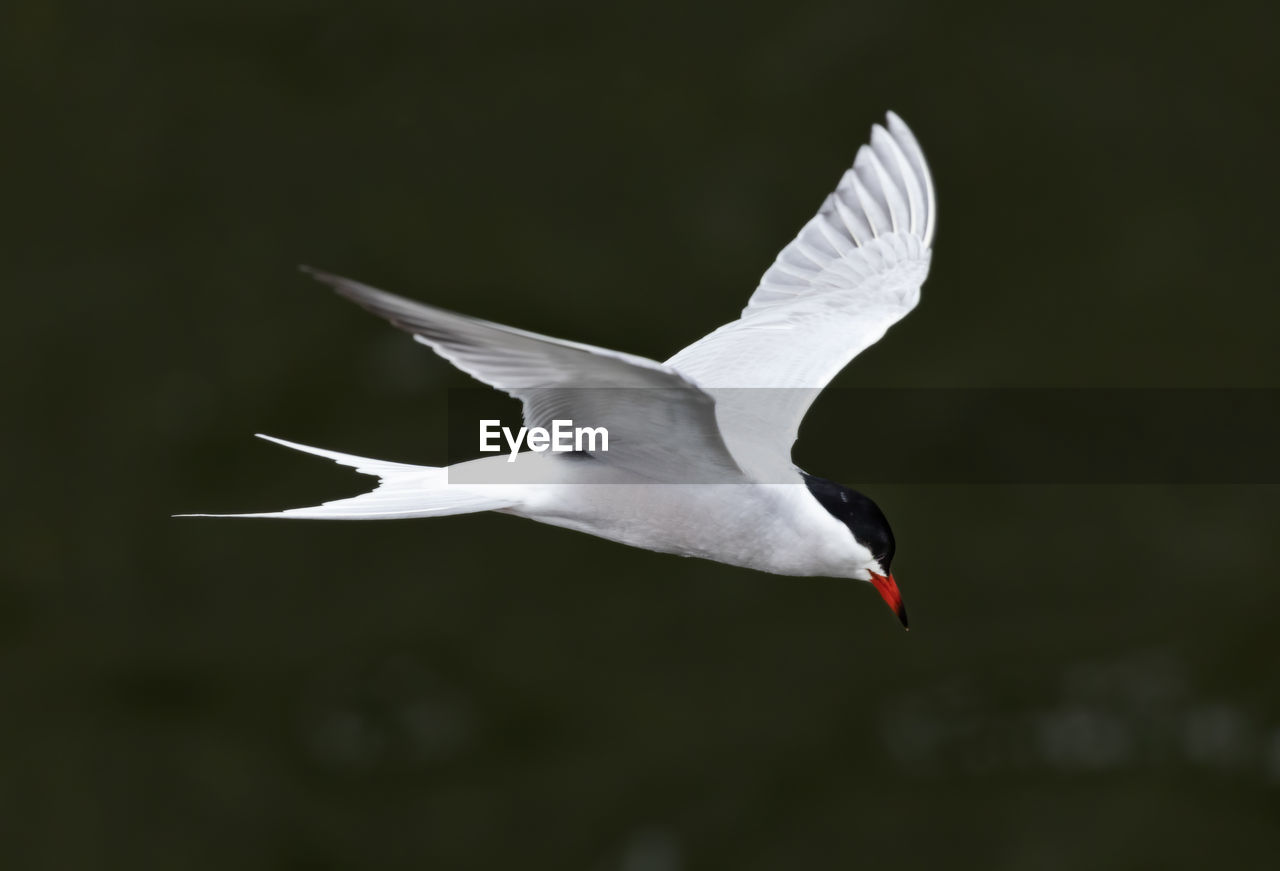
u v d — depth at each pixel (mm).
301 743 14547
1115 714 14648
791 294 8805
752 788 14148
